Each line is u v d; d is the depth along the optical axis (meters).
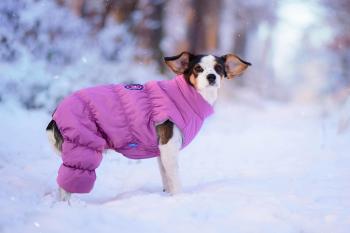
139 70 16.02
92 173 5.07
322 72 21.05
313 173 7.05
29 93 11.17
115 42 15.34
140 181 6.46
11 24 11.01
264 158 8.80
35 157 7.30
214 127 14.54
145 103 5.42
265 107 24.86
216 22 30.25
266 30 39.00
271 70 42.56
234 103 24.17
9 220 4.10
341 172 7.12
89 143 5.04
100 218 4.21
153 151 5.62
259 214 4.61
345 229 4.44
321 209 5.02
